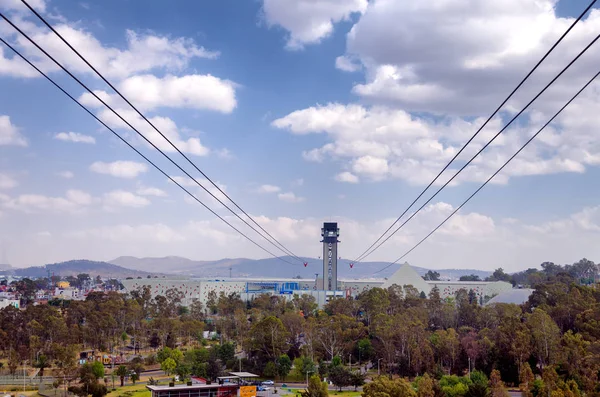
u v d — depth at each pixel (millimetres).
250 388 194000
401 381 167125
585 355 196125
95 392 193875
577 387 165500
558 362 199500
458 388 177250
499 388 170000
